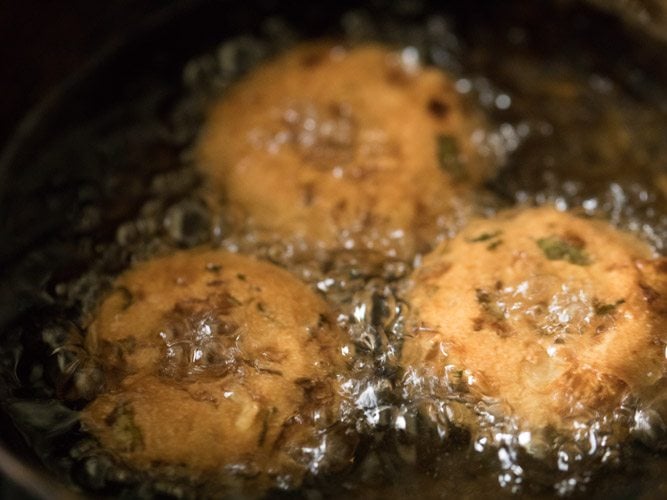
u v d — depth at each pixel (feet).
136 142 1.05
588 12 1.08
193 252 0.91
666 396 0.78
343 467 0.77
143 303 0.81
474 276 0.81
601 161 1.04
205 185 0.99
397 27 1.16
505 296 0.80
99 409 0.77
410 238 0.91
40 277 0.91
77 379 0.80
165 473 0.74
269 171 0.94
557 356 0.76
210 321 0.78
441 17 1.16
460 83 1.12
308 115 0.99
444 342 0.78
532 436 0.77
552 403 0.76
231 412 0.74
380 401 0.80
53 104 1.04
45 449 0.77
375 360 0.82
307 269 0.89
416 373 0.80
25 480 0.68
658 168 1.03
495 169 1.03
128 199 0.99
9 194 0.98
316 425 0.77
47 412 0.79
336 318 0.85
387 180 0.93
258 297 0.81
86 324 0.84
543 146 1.05
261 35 1.14
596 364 0.76
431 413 0.79
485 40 1.15
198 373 0.76
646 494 0.76
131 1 1.09
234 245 0.93
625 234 0.90
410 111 0.99
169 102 1.08
